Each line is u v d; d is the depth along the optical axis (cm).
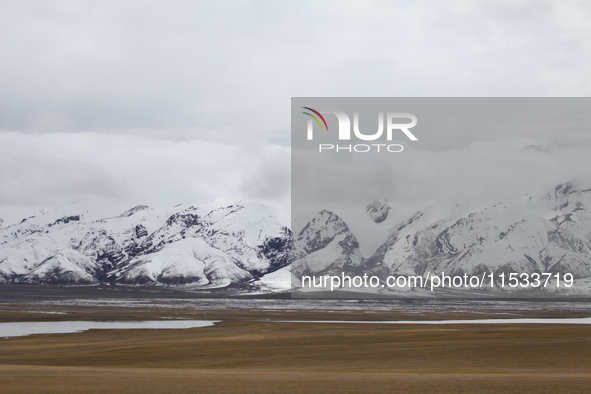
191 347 6362
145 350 6119
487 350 5547
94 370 4022
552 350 5438
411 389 2889
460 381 3266
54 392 2736
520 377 3559
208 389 2861
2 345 6925
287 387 2950
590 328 8656
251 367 4806
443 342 6431
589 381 3256
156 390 2816
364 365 4831
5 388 2881
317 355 5481
